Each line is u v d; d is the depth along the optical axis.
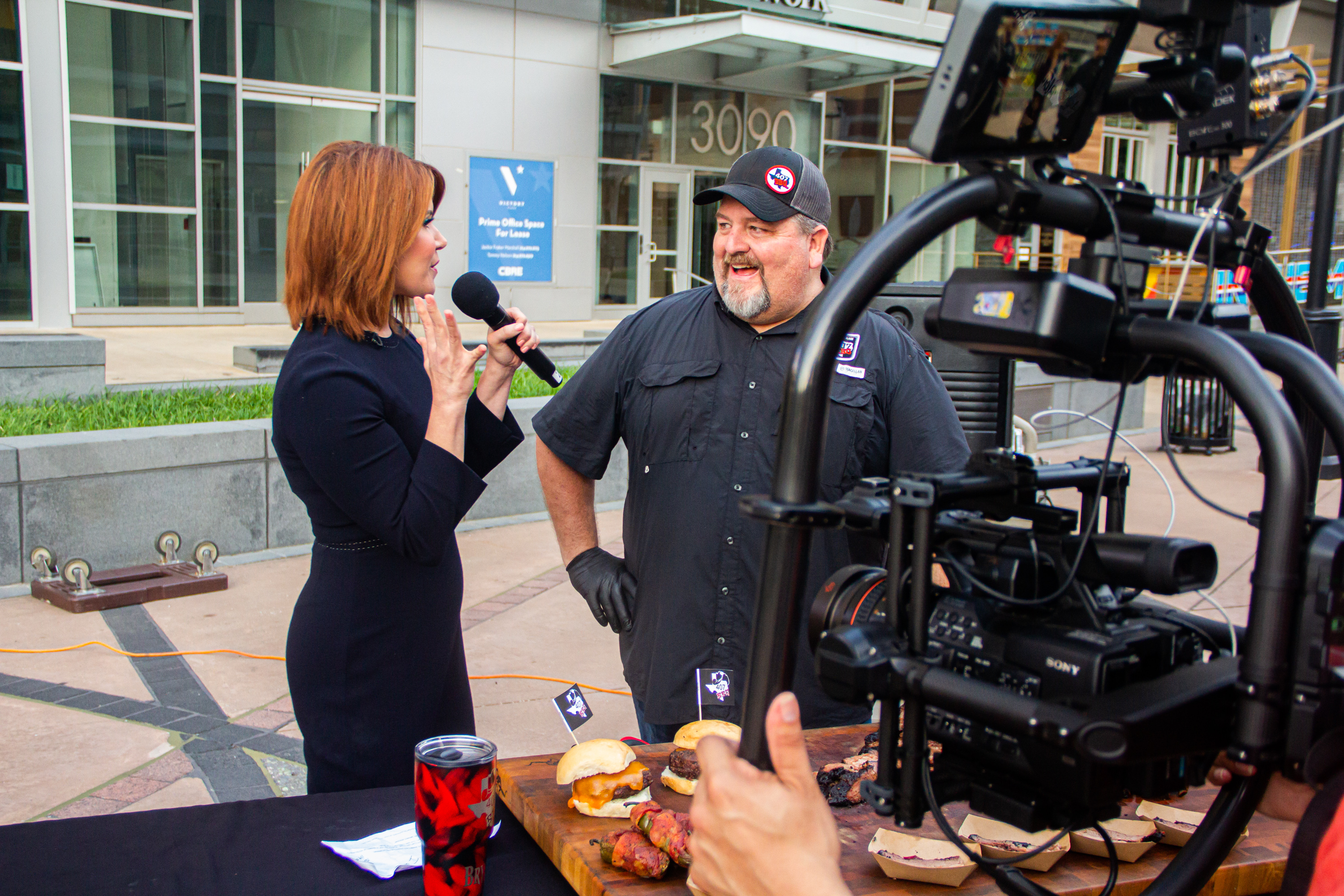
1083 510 1.12
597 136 15.02
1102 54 0.92
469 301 2.36
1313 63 9.98
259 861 1.55
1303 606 0.85
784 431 0.86
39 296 11.91
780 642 0.87
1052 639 0.94
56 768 3.46
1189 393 9.09
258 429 5.79
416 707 2.13
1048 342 0.87
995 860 1.46
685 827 1.43
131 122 12.30
